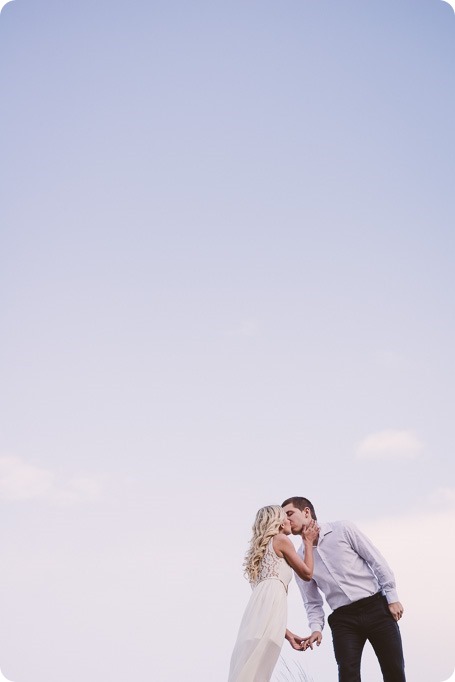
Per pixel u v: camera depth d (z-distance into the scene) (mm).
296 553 5094
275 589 5047
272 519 5184
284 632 5016
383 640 4879
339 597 4973
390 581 4910
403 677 4863
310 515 5215
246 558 5203
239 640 4992
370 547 4977
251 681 4875
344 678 4863
